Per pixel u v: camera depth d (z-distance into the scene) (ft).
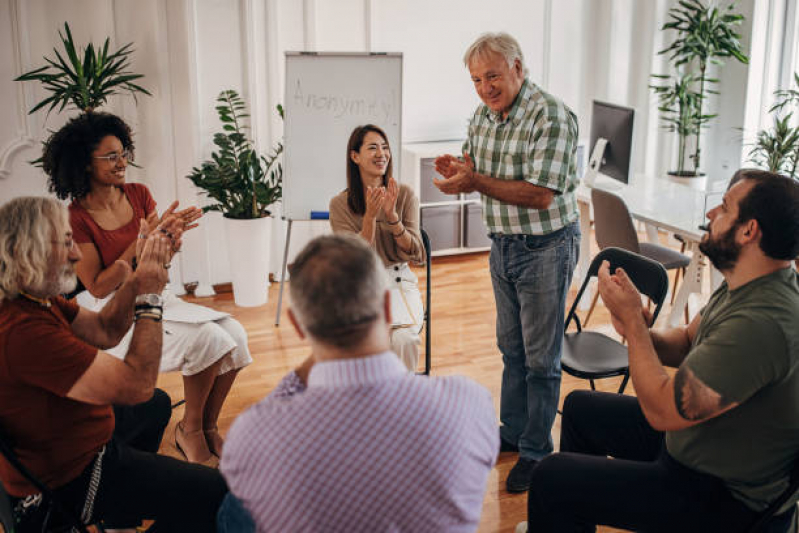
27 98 14.07
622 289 6.02
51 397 5.79
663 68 19.58
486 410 4.16
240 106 15.56
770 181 5.40
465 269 17.54
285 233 16.66
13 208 5.60
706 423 5.62
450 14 17.72
